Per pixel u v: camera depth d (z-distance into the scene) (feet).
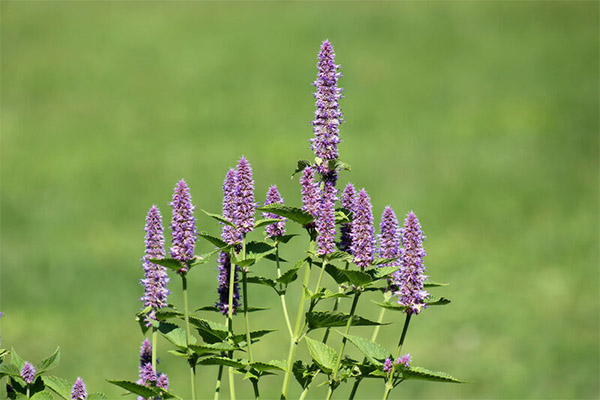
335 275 13.12
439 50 104.99
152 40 112.06
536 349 42.52
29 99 94.68
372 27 113.39
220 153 77.92
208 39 112.16
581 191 66.64
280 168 73.72
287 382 12.73
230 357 13.32
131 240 58.75
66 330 44.19
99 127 87.04
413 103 90.33
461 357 42.22
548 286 50.49
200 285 48.73
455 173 71.36
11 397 13.16
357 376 12.73
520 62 99.35
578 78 92.73
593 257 54.54
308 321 12.92
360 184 69.51
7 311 46.50
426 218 62.59
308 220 12.91
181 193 12.37
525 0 117.50
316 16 117.08
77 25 116.57
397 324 45.78
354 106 90.12
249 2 124.57
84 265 53.16
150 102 93.56
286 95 93.66
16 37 111.86
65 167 75.25
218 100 93.25
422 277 12.23
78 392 12.71
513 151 75.36
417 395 39.01
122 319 46.06
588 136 77.71
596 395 38.09
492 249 56.70
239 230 12.92
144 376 12.70
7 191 69.00
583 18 110.73
